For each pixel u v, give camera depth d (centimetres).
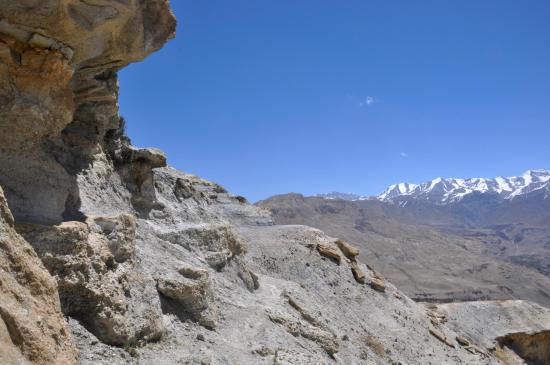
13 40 857
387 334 2309
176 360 973
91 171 1295
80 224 899
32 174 941
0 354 611
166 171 2134
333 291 2480
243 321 1362
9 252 714
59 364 716
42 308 739
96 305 888
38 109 895
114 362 857
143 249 1278
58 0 828
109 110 1289
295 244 2823
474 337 3384
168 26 1045
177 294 1175
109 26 914
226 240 1738
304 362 1203
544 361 3641
